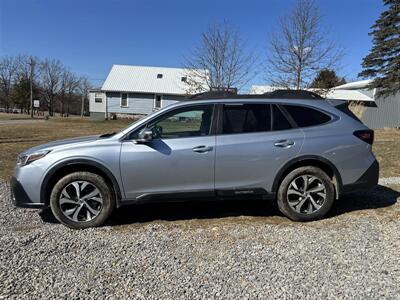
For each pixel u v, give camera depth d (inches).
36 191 169.6
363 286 116.0
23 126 1085.1
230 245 150.6
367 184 187.0
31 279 121.0
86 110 3294.8
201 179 175.6
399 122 1280.8
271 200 193.2
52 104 3090.6
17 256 138.5
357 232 165.6
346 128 185.8
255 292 112.8
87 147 171.9
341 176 183.6
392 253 141.8
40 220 184.2
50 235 162.1
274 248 147.1
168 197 175.2
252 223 180.1
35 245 149.8
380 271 126.3
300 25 777.6
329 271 126.3
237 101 183.0
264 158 177.3
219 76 871.1
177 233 165.3
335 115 187.9
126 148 172.1
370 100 1227.2
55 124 1259.2
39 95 3034.0
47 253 141.8
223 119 179.8
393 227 172.4
